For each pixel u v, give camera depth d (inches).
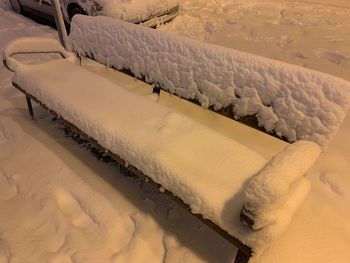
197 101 75.6
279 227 42.7
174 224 66.0
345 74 131.0
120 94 77.8
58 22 114.9
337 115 54.3
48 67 93.4
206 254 59.9
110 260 59.5
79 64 106.3
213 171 52.6
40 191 74.5
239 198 48.0
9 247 62.2
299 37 172.7
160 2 171.9
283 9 221.3
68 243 62.7
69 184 75.9
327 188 75.1
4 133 95.3
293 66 59.1
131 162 59.3
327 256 57.6
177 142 59.1
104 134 64.2
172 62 77.4
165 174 53.4
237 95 67.3
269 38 172.2
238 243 45.2
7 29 185.5
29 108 97.8
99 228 65.4
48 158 84.4
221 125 90.2
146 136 60.7
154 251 61.1
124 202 71.1
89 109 70.8
